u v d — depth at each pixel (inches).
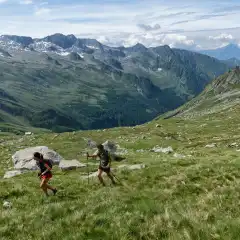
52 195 807.7
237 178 867.4
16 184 941.2
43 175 804.6
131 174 1008.9
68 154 2733.8
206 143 2962.6
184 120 6437.0
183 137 3838.6
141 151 2482.8
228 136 3597.4
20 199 773.3
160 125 5255.9
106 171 911.0
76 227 507.2
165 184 841.5
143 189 825.5
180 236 422.0
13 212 637.3
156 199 692.7
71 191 852.0
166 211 503.8
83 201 676.7
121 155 1943.9
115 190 784.3
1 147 3558.1
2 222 584.7
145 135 3993.6
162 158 1588.3
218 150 2100.1
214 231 428.1
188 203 592.1
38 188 908.6
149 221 488.7
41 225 534.9
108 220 519.8
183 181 837.2
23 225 550.0
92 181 961.5
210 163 1124.5
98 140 3732.8
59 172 1392.7
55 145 3380.9
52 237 481.7
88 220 524.4
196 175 910.4
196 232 426.6
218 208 542.6
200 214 501.0
